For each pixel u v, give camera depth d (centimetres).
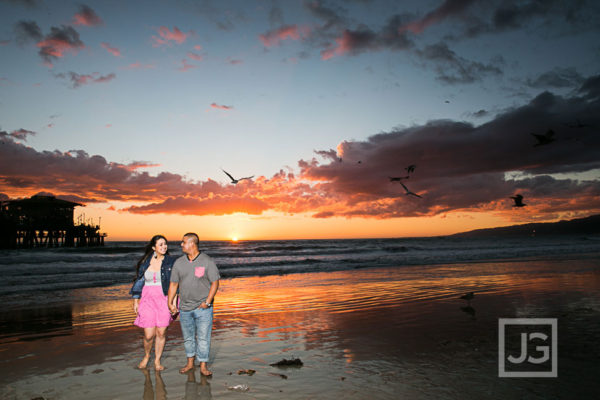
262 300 1130
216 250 4891
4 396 427
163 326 505
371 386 452
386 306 1016
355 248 5238
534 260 2666
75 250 4694
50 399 417
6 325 823
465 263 2523
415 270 2091
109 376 493
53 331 768
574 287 1312
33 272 2003
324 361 554
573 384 459
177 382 469
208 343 500
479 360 557
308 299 1146
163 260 514
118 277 1784
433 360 558
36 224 5741
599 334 700
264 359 566
